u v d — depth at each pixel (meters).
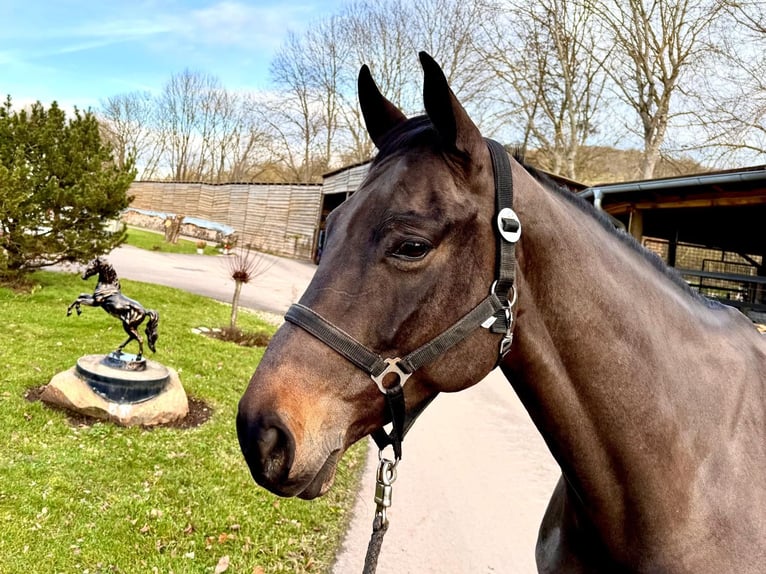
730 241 14.82
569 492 1.41
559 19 21.17
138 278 12.53
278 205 28.72
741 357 1.49
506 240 1.12
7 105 8.82
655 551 1.23
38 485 3.20
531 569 3.09
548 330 1.22
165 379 4.65
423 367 1.11
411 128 1.27
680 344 1.39
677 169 20.58
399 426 1.13
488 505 3.83
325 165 43.78
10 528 2.78
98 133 9.80
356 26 32.47
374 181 1.18
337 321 1.09
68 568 2.60
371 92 1.42
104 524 2.98
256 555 3.01
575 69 22.14
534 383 1.24
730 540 1.21
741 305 8.84
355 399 1.10
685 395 1.31
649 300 1.39
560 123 23.19
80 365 4.47
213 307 10.34
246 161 56.81
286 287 14.99
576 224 1.33
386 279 1.09
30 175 8.73
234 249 25.42
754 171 7.48
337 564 3.04
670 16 18.55
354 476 4.29
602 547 1.32
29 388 4.63
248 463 1.03
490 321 1.11
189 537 3.04
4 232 8.66
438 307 1.10
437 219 1.08
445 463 4.56
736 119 16.28
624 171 25.77
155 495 3.37
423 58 1.07
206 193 36.03
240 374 6.32
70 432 3.97
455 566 3.07
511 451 4.95
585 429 1.24
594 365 1.23
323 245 1.28
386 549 3.20
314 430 1.05
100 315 7.80
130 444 3.96
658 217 12.67
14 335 6.17
